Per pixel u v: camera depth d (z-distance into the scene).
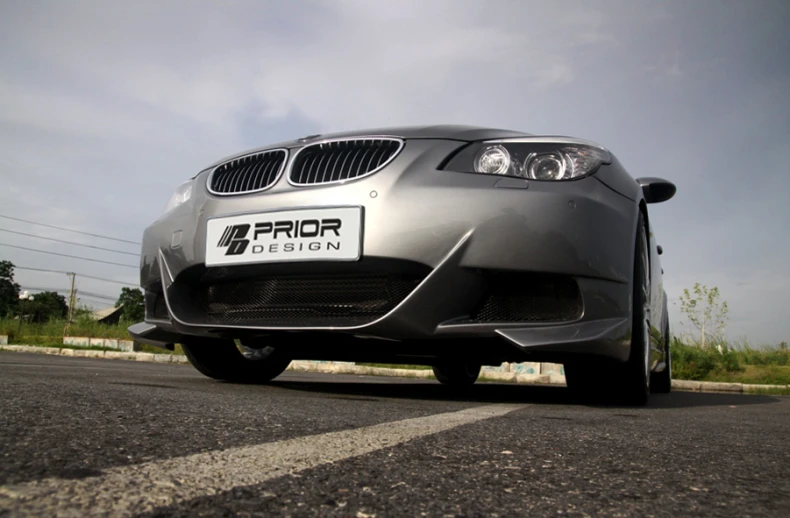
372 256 2.39
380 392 3.01
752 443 1.56
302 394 2.54
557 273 2.31
